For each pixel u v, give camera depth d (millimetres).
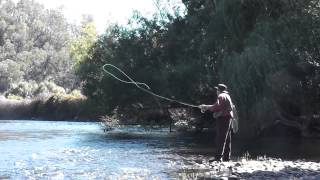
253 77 26281
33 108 76000
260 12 29406
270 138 28578
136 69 42312
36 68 123188
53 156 17203
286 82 26438
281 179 11125
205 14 36062
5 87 113375
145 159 16172
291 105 28281
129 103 43250
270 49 26625
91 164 14734
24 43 130750
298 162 14961
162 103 39875
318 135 29516
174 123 41375
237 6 29766
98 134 33062
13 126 46375
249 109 26531
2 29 128875
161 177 11750
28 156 17188
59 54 125375
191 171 12820
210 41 31984
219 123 15031
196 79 35219
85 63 53312
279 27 27078
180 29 40781
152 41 43219
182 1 40938
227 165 13922
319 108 28625
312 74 27062
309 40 26531
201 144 23688
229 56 28078
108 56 45844
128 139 27859
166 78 37500
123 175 12172
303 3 27219
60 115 70812
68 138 28281
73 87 110125
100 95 49250
